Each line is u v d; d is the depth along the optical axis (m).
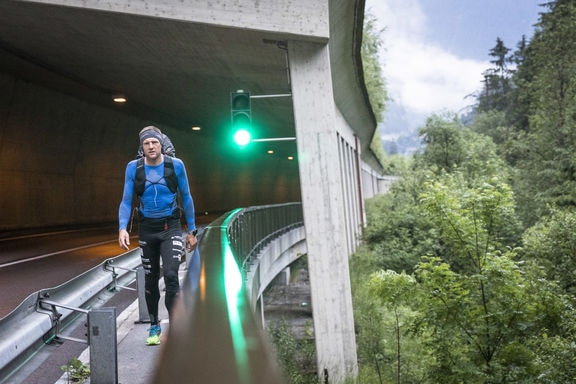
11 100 19.38
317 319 11.31
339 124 25.31
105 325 4.26
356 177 35.09
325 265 11.30
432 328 13.28
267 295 20.33
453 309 12.78
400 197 35.91
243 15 11.24
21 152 21.88
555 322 12.67
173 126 33.75
